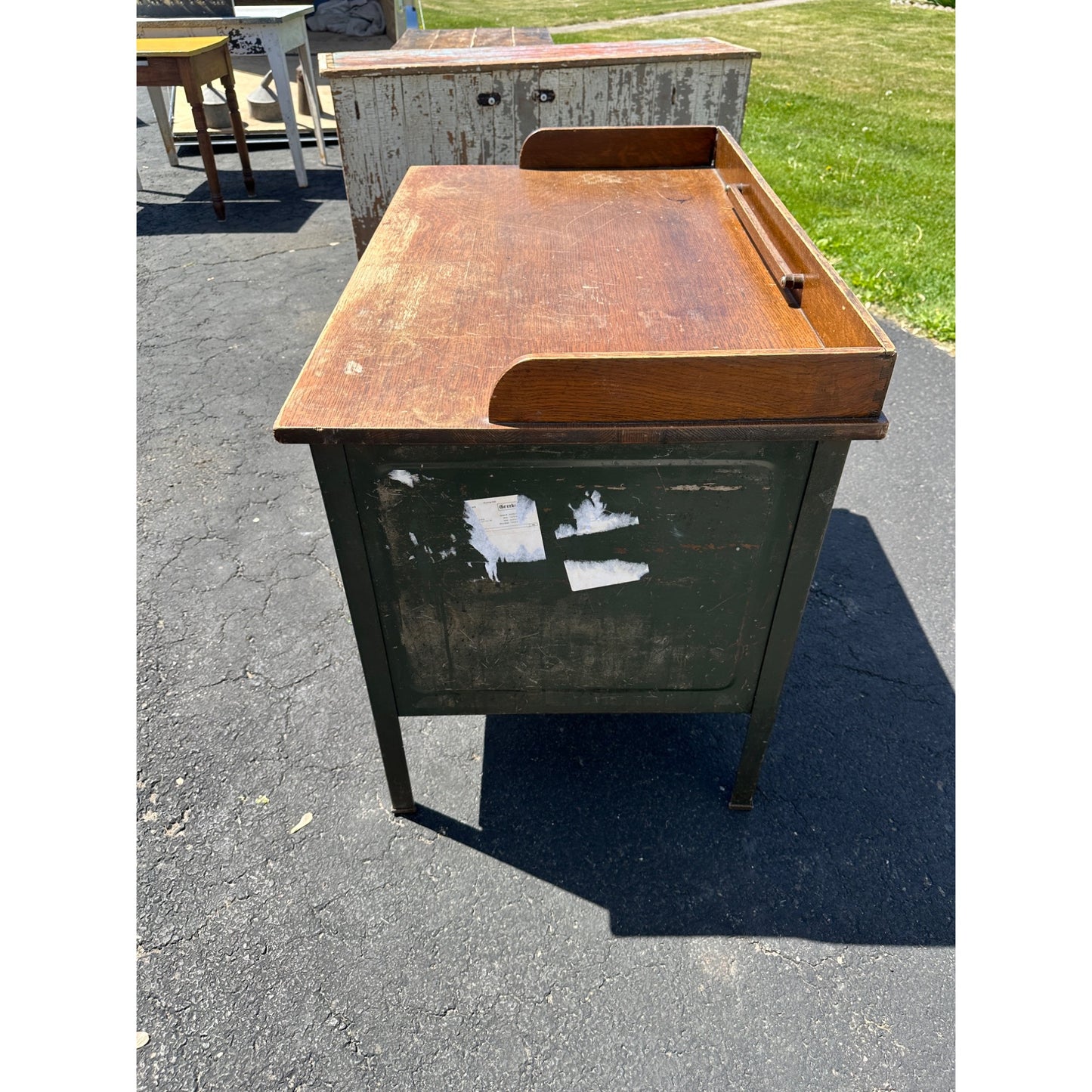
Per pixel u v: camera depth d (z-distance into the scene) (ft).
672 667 5.51
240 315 14.37
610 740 7.28
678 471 4.50
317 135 21.62
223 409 11.82
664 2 58.65
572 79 9.85
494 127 10.19
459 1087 5.02
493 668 5.51
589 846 6.39
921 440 11.18
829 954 5.69
